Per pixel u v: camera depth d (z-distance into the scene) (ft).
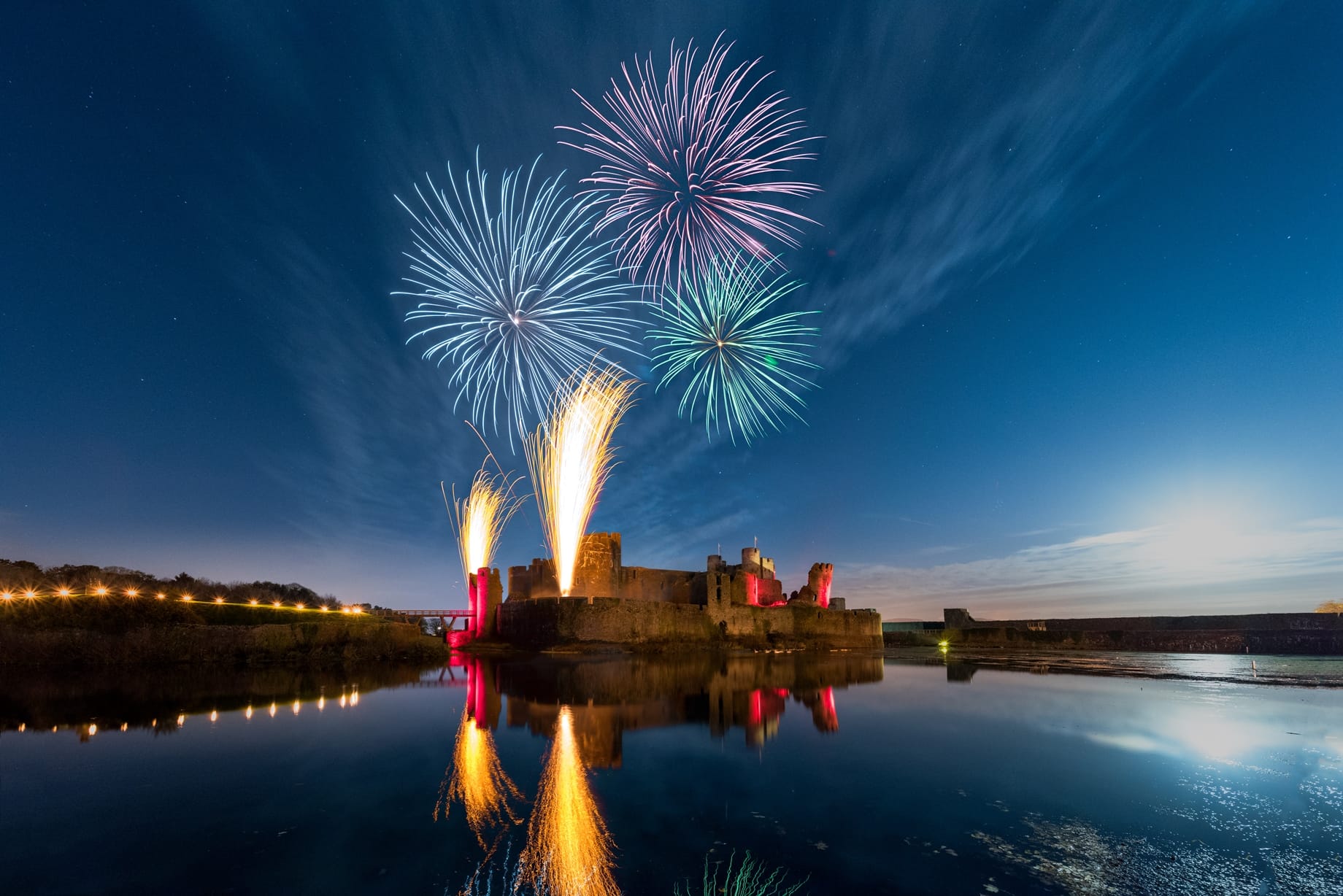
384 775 39.34
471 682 90.38
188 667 97.50
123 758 42.75
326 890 23.48
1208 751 48.42
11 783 36.83
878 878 25.08
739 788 37.68
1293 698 82.48
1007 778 40.37
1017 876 25.45
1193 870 25.80
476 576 173.17
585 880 24.66
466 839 28.84
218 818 31.24
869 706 72.23
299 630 115.34
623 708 67.56
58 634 92.79
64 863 25.76
